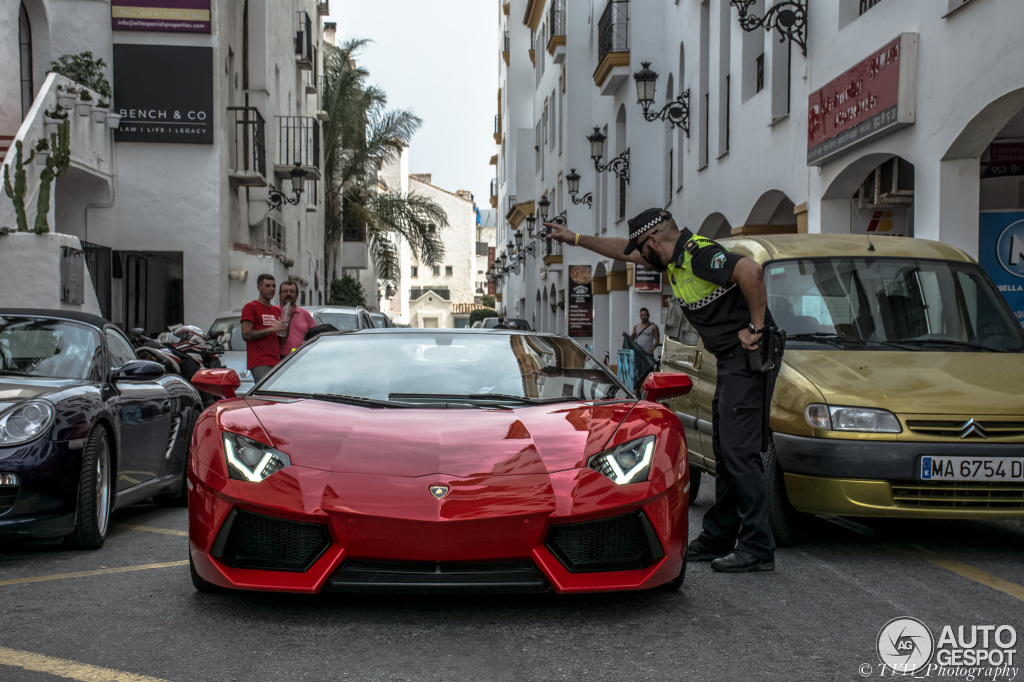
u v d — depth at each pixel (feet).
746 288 15.99
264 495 13.10
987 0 27.84
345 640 12.47
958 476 17.21
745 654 12.10
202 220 59.57
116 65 58.65
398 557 12.66
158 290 60.29
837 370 18.83
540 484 13.14
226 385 16.79
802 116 41.60
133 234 59.21
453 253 340.59
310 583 12.81
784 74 44.96
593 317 92.89
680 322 25.23
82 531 18.35
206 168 59.67
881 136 34.22
